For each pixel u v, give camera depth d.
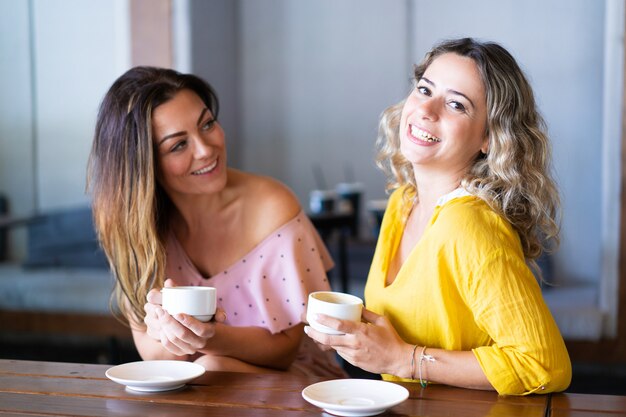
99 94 4.63
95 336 4.36
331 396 1.33
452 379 1.40
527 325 1.38
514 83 1.51
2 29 4.67
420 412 1.27
